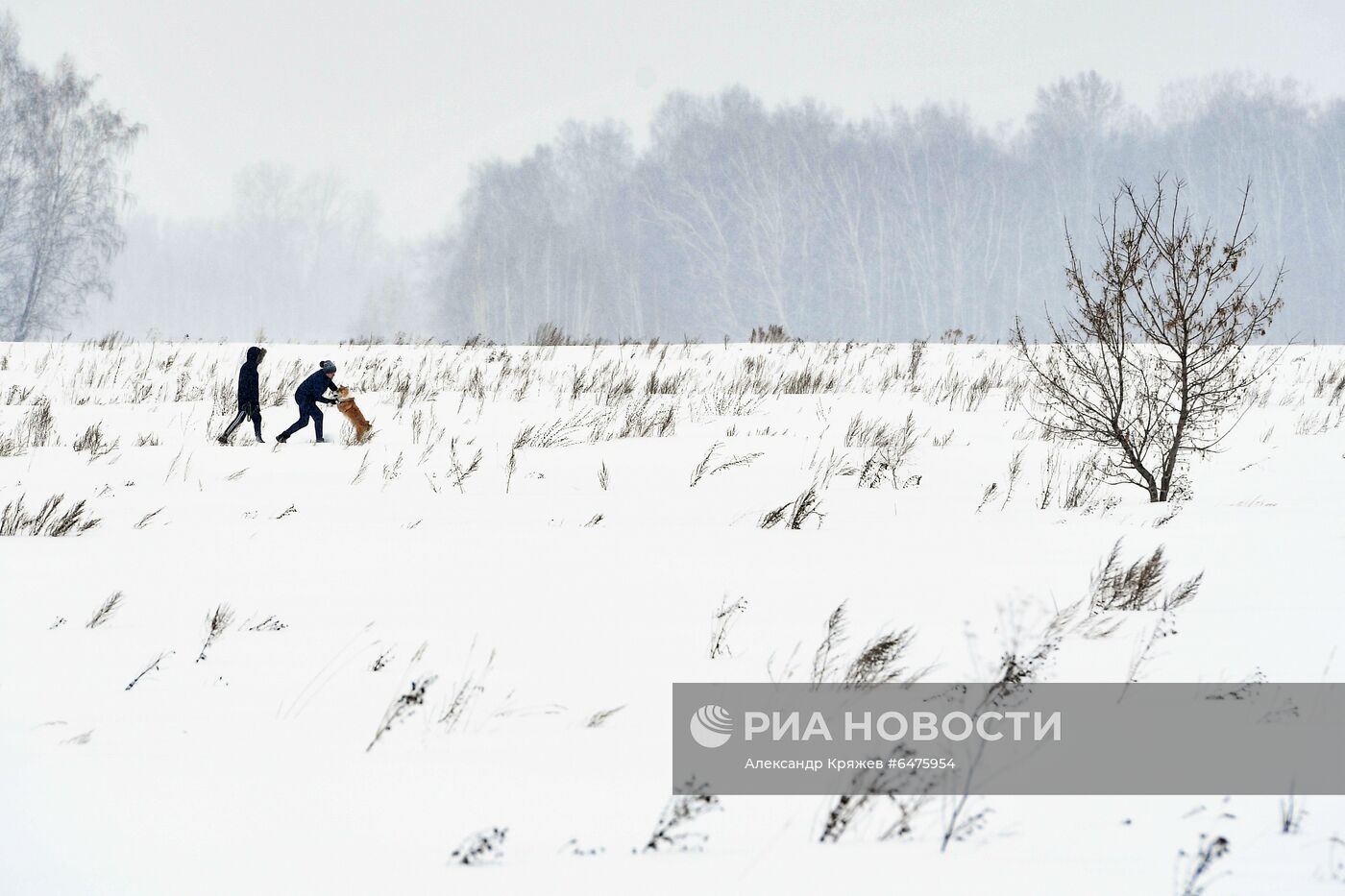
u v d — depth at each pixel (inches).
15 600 741.3
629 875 343.3
